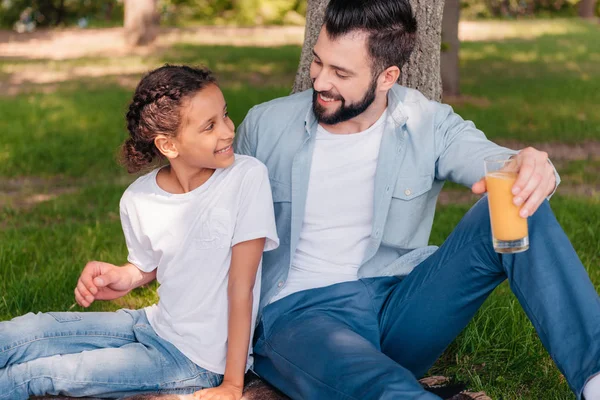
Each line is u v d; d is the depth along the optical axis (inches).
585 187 263.9
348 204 110.6
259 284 108.6
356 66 103.4
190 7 971.3
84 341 108.3
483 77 510.9
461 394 110.7
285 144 112.7
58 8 876.0
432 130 111.9
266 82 480.4
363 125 110.3
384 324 107.7
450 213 232.2
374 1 102.7
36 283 158.7
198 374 106.4
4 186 266.5
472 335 131.2
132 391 106.7
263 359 109.0
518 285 95.7
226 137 103.3
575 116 376.5
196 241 106.0
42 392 105.7
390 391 87.3
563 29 880.9
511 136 335.3
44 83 486.3
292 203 110.7
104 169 285.3
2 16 860.0
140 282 113.1
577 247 193.9
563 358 91.7
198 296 106.0
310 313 106.2
